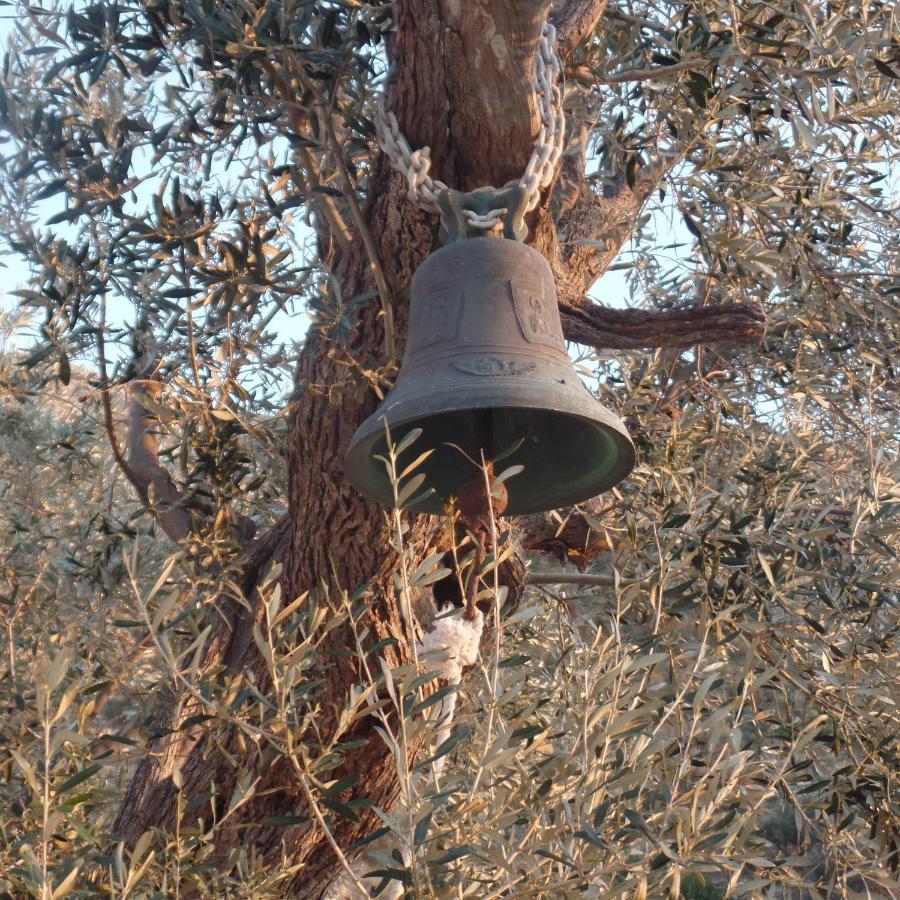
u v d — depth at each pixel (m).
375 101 3.37
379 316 3.08
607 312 3.57
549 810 2.43
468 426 2.71
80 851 2.44
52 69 3.11
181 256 3.13
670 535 3.48
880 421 4.29
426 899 2.02
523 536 4.56
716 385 4.48
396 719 3.21
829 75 2.82
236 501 4.25
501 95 2.61
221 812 3.20
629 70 3.36
